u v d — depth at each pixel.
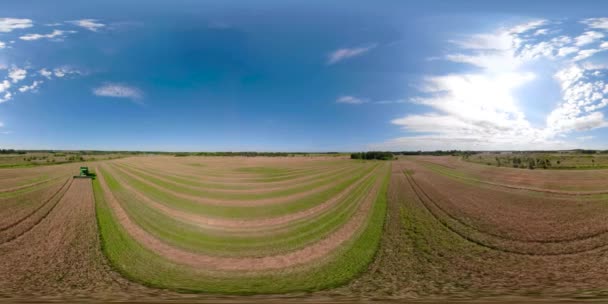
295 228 18.50
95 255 13.68
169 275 11.78
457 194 29.97
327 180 43.03
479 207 23.64
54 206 23.75
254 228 18.64
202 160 113.69
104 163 86.44
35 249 14.41
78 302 9.38
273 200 27.80
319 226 18.77
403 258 13.41
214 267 12.59
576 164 63.53
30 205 24.19
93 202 25.34
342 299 9.69
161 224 19.03
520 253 13.88
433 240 15.79
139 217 20.52
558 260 13.01
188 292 10.24
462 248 14.63
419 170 59.59
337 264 12.85
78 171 55.09
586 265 12.40
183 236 16.75
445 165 75.06
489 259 13.26
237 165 82.31
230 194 31.28
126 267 12.48
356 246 14.98
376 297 9.88
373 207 23.84
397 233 17.02
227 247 15.10
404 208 23.44
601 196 26.03
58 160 99.19
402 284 10.90
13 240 15.70
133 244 15.13
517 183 37.41
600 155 107.56
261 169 67.19
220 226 19.03
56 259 13.23
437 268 12.34
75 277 11.48
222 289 10.45
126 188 33.81
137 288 10.53
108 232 16.92
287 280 11.33
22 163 80.12
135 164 83.38
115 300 9.51
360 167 70.38
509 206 23.89
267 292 10.30
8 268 12.34
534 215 20.72
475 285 10.77
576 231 16.67
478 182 39.19
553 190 30.83
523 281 10.97
